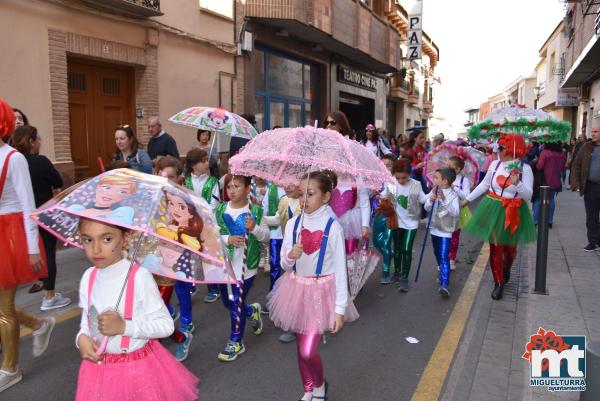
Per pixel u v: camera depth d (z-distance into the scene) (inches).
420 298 228.7
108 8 342.6
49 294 206.8
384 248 246.7
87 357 88.8
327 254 124.9
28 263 141.0
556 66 1239.5
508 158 217.5
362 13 689.6
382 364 162.1
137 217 86.7
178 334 154.9
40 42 301.3
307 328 123.0
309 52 639.1
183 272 105.9
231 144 335.9
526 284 239.0
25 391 142.5
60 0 310.0
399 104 1224.2
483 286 243.6
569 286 233.1
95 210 87.0
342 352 171.2
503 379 146.8
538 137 233.0
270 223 202.1
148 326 89.6
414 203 235.3
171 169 199.2
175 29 406.0
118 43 354.3
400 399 140.7
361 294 234.4
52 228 99.7
